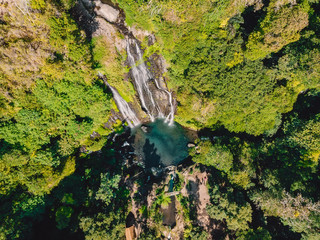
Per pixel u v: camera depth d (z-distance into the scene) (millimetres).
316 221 26453
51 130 30406
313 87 31906
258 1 30359
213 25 32438
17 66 24344
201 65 33688
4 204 26156
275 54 32906
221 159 34531
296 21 26281
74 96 30719
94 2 31953
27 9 22938
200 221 34875
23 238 27312
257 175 35969
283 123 36062
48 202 30797
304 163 31531
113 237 28141
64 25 25641
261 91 33875
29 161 28297
